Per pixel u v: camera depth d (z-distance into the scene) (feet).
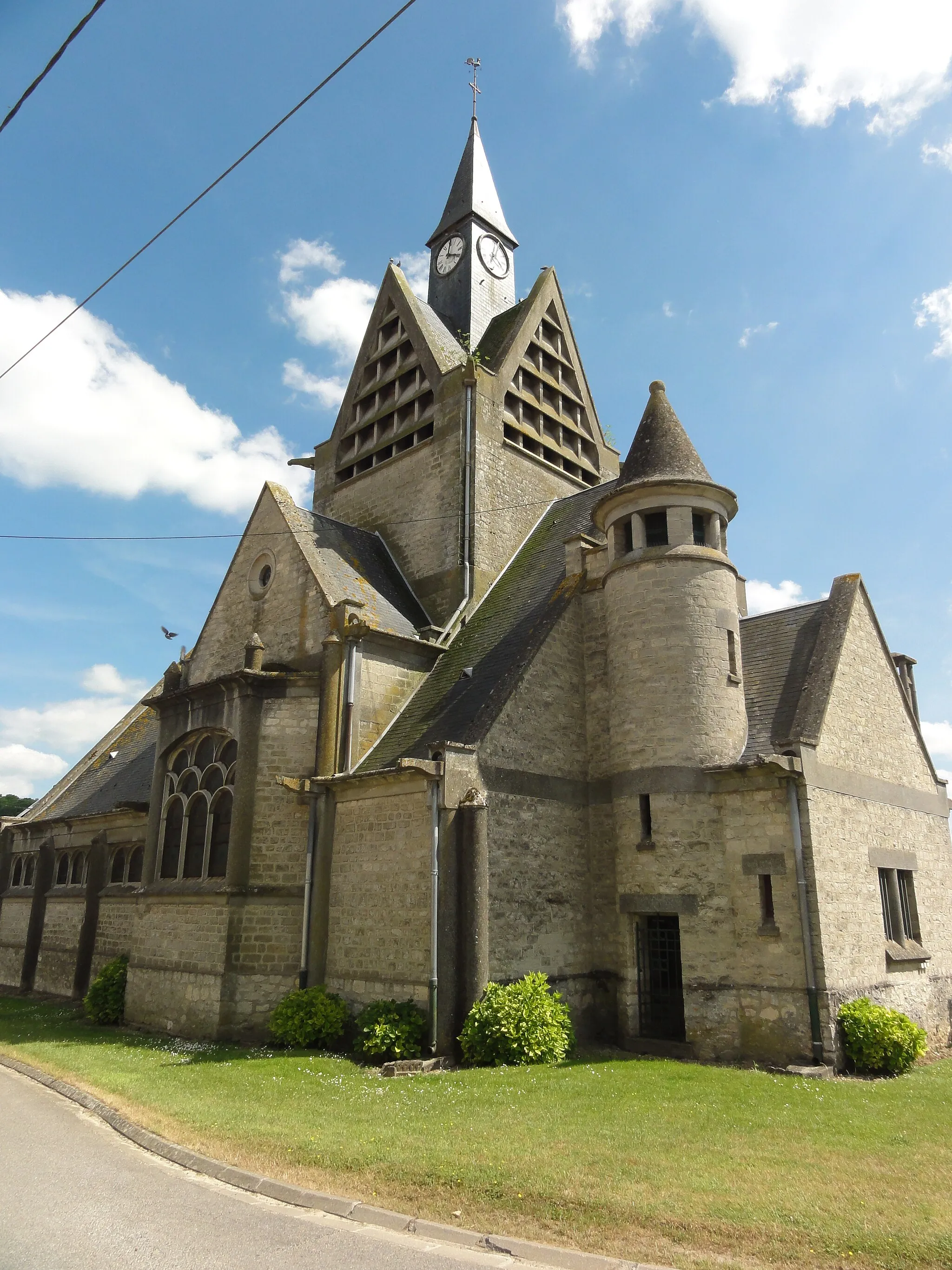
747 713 63.05
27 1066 54.70
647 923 61.72
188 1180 30.96
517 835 60.44
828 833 56.39
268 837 67.10
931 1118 39.24
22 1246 24.29
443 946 54.13
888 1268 22.86
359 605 73.36
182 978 67.77
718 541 66.80
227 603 86.38
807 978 52.06
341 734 68.80
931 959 66.74
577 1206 27.04
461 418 92.12
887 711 69.15
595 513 70.95
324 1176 30.42
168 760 77.30
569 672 68.44
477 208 114.01
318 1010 59.06
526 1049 51.42
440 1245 24.84
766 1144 34.17
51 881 109.29
